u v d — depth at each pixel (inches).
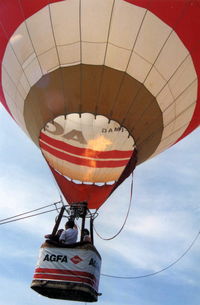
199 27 306.8
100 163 371.6
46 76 310.7
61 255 263.0
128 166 320.8
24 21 311.6
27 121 347.9
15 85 340.8
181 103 336.2
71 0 297.6
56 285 255.4
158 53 304.0
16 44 323.3
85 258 262.2
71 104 307.7
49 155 361.7
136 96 307.6
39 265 262.2
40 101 319.6
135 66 302.7
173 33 303.4
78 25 297.6
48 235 277.9
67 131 336.5
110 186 377.1
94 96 303.9
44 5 303.3
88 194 369.1
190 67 319.6
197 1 298.7
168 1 297.1
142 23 297.3
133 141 337.1
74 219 307.4
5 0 314.7
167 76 313.1
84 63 300.8
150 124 322.0
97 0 294.8
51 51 305.7
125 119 311.0
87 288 255.3
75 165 375.2
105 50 299.0
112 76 301.3
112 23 295.6
